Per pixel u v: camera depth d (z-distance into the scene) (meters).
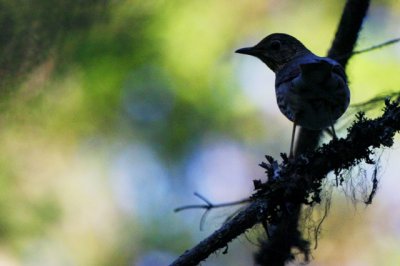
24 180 12.31
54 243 12.88
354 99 13.17
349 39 9.25
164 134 13.73
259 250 8.51
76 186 13.34
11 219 12.45
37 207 12.65
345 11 9.20
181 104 13.26
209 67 13.11
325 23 14.07
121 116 12.60
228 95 13.99
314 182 6.88
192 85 13.13
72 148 12.56
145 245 14.49
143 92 12.27
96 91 11.27
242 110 14.58
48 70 6.36
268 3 13.83
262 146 15.55
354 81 13.30
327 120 8.99
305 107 8.95
